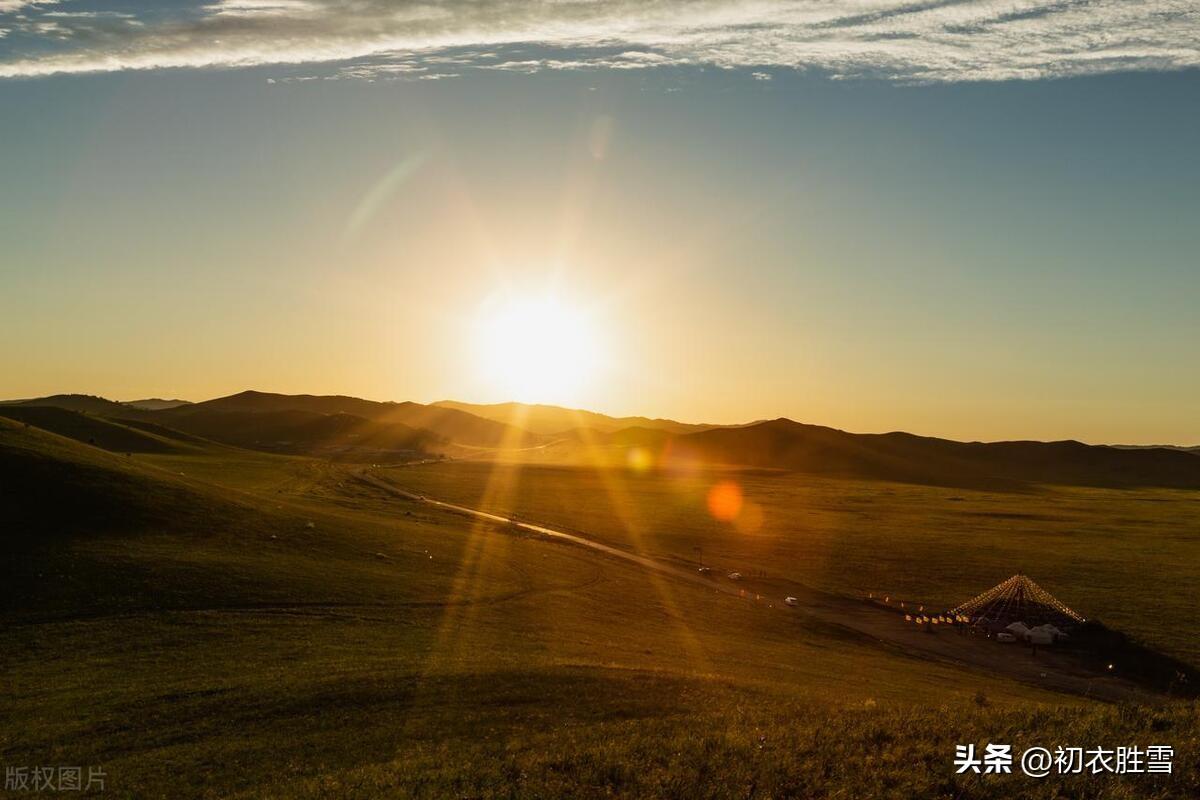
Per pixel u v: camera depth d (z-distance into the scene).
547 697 36.88
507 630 64.25
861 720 27.28
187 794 27.27
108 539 74.69
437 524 132.00
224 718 34.88
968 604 93.81
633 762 22.98
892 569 118.31
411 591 75.12
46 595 59.72
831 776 21.66
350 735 32.19
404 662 46.94
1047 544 143.38
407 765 25.09
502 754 25.98
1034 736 24.17
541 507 180.25
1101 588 105.75
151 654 49.44
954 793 20.50
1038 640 81.25
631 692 37.91
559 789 21.17
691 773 21.89
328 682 39.50
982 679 66.50
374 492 181.62
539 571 96.00
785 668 57.31
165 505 87.88
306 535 91.75
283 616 61.84
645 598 88.50
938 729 25.23
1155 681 70.69
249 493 118.31
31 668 45.78
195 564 71.25
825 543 141.00
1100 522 180.50
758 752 23.52
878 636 82.38
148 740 32.75
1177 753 22.38
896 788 20.67
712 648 64.56
